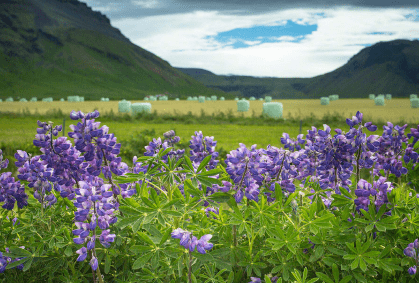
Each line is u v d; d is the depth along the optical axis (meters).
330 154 2.31
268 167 2.24
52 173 2.29
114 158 2.19
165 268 1.98
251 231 2.06
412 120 27.44
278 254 2.06
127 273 2.13
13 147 9.84
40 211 2.37
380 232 2.07
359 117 2.28
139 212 1.89
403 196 2.29
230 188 2.10
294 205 2.23
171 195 2.24
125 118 26.88
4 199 2.38
